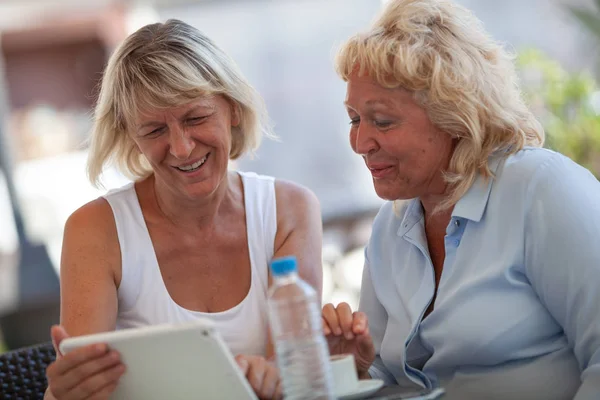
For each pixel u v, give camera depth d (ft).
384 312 11.00
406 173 9.76
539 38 33.58
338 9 34.50
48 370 7.80
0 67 28.99
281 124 35.35
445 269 9.86
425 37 9.49
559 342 9.47
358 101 9.66
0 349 24.22
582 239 8.89
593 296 8.81
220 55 10.94
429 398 8.30
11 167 27.84
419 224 10.43
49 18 34.60
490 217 9.58
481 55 9.71
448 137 9.73
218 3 33.58
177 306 11.19
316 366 7.40
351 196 34.32
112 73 10.83
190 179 10.71
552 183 9.22
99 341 7.51
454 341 9.61
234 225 11.64
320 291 11.64
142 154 11.54
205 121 10.65
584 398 8.57
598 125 21.65
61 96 47.60
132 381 7.83
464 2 34.01
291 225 11.82
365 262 11.25
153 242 11.27
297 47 34.83
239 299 11.41
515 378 9.44
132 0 33.17
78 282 10.80
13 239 30.22
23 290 25.08
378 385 8.50
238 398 7.76
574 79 22.63
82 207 11.43
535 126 10.11
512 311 9.37
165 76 10.35
